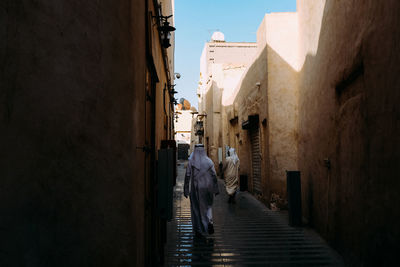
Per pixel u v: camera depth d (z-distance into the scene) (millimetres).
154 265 4016
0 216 1290
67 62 1709
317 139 5996
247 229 6188
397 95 2812
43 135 1532
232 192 9570
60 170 1631
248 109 11461
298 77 8219
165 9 8055
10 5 1395
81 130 1801
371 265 3359
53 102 1603
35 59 1506
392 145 2910
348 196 4223
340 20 4621
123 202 2207
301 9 7551
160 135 6223
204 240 5410
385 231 3027
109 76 2094
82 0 1849
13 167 1364
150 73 4109
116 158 2143
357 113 3900
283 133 8383
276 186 8375
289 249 4883
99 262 1904
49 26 1598
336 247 4746
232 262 4305
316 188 6043
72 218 1698
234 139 16750
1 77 1338
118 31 2225
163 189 3664
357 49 3885
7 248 1311
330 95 5184
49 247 1532
